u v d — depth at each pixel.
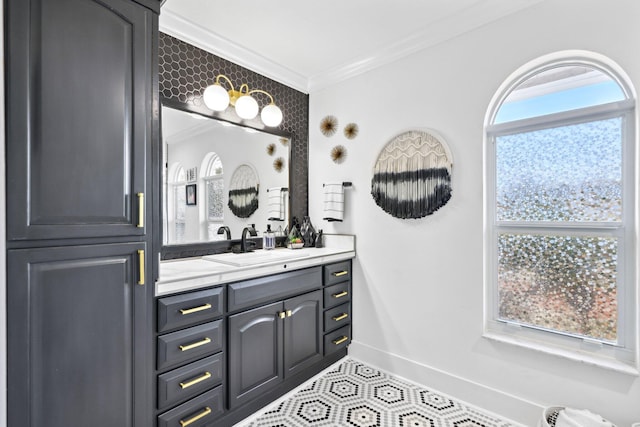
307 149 2.92
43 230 1.05
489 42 1.90
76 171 1.12
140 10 1.30
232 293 1.72
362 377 2.29
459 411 1.90
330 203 2.58
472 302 1.96
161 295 1.44
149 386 1.34
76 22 1.12
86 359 1.16
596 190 1.63
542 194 1.79
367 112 2.49
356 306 2.57
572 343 1.69
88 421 1.17
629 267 1.54
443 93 2.08
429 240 2.15
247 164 2.48
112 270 1.22
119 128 1.23
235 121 2.38
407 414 1.87
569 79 1.72
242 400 1.77
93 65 1.16
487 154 1.97
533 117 1.81
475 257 1.95
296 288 2.10
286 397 2.05
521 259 1.86
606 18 1.53
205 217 2.25
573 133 1.70
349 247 2.57
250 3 1.84
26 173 1.02
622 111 1.56
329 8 1.89
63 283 1.11
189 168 2.15
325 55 2.44
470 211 1.97
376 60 2.40
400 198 2.26
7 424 1.00
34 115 1.04
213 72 2.24
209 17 1.97
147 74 1.31
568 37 1.63
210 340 1.62
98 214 1.18
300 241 2.62
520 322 1.86
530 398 1.75
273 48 2.34
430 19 2.00
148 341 1.33
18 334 1.02
